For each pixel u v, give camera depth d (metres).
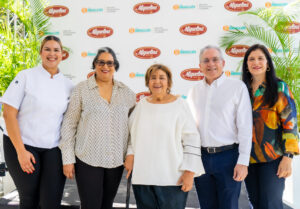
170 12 3.86
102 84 1.92
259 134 1.78
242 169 1.69
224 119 1.79
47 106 1.81
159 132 1.74
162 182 1.71
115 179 1.87
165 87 1.81
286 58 3.66
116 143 1.81
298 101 3.53
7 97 1.77
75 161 1.82
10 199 2.72
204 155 1.84
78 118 1.88
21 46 3.98
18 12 3.89
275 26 3.65
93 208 1.79
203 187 1.88
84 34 3.97
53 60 1.87
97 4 3.94
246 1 3.77
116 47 3.95
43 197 1.82
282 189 1.75
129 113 2.00
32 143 1.79
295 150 1.69
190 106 1.97
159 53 3.90
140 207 1.80
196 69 3.87
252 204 1.92
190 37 3.86
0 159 2.76
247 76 1.95
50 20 4.00
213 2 3.81
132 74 3.96
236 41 3.79
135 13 3.91
